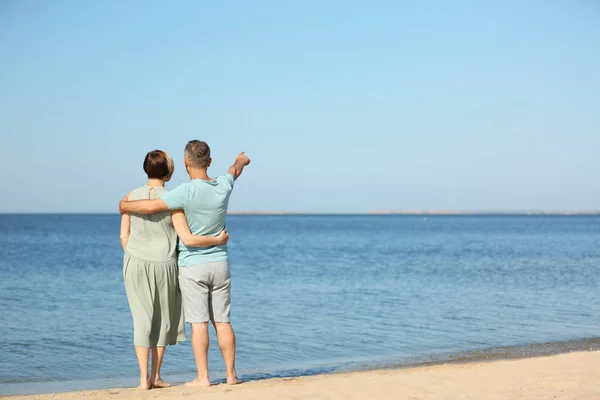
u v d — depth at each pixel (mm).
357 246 44219
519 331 10312
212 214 5320
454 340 9523
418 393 5047
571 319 11594
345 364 7738
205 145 5441
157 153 5441
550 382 5508
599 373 5949
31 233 69750
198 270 5312
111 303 13750
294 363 7852
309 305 13477
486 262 27281
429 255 32844
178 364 7695
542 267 24375
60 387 6602
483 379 5648
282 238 61875
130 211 5191
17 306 13211
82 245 42906
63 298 14633
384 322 11188
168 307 5395
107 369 7562
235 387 5320
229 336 5551
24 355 8336
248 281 18828
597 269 23312
